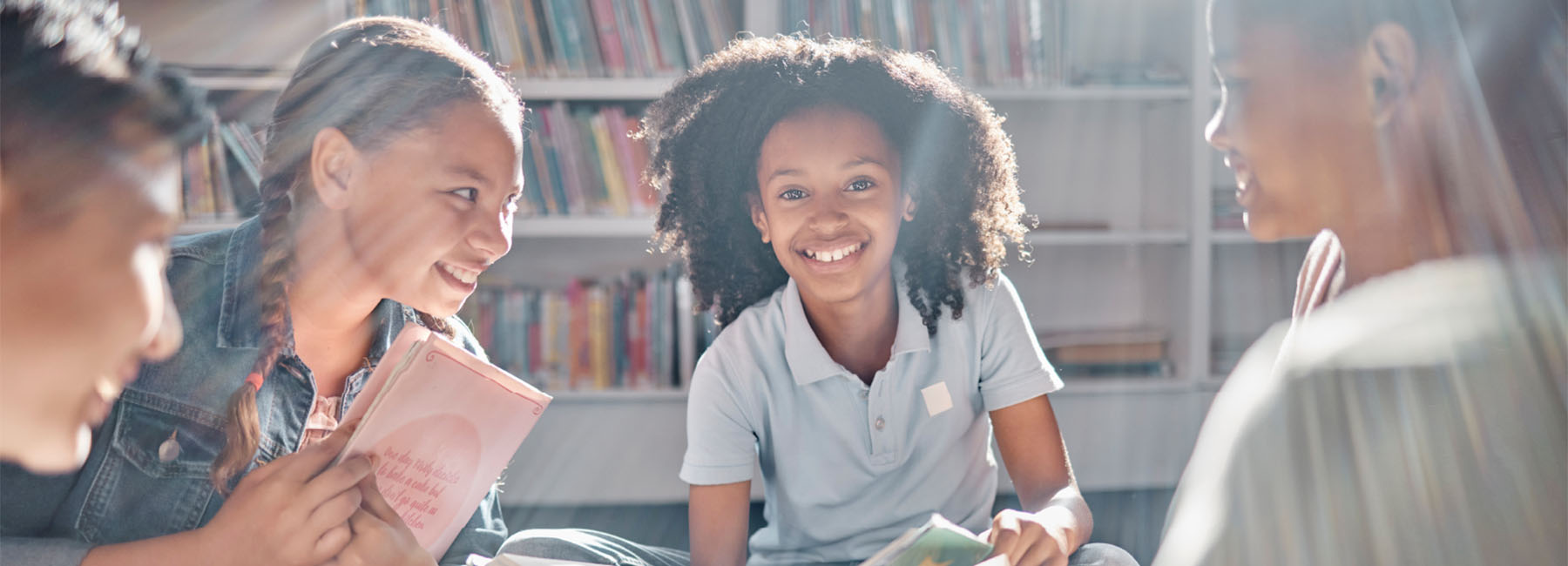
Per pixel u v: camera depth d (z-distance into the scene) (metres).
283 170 0.90
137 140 0.53
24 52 0.51
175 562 0.78
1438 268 0.45
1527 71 0.46
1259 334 2.66
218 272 0.93
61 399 0.53
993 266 1.24
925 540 0.82
